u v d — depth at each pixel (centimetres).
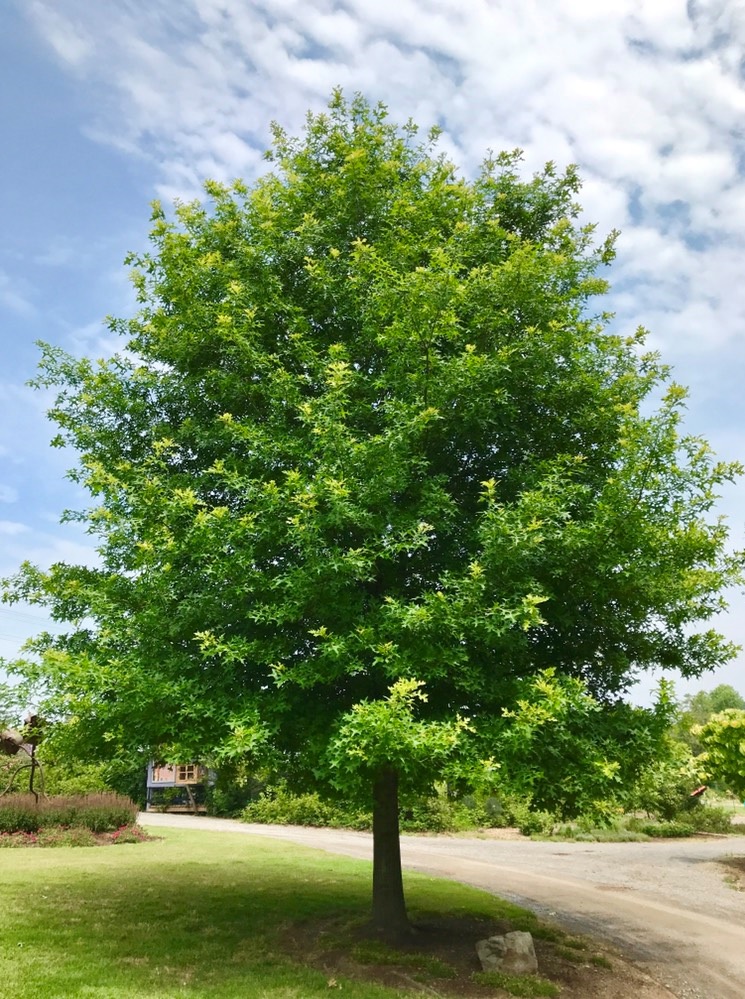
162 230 966
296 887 1179
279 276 934
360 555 697
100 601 782
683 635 866
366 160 973
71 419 932
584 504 810
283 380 809
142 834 1972
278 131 1108
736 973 838
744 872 1620
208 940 838
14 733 2069
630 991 742
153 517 788
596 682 846
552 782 739
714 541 795
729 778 1755
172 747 813
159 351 917
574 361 874
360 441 769
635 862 1770
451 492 871
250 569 735
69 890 1116
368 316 842
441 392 756
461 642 718
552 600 786
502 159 1074
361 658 733
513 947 765
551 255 906
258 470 819
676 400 771
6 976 663
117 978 675
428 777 771
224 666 755
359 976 721
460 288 765
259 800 3048
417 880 1299
